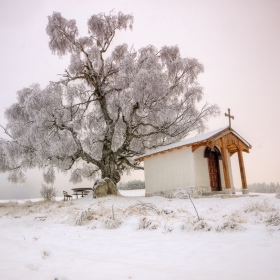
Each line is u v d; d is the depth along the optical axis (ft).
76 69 67.31
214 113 63.98
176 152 55.93
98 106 73.56
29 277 10.46
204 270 10.91
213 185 55.67
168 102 69.21
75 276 10.65
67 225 28.07
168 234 19.54
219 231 18.76
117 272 10.95
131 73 61.31
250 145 59.16
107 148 62.64
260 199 40.81
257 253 12.85
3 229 26.81
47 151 56.03
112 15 74.64
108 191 56.13
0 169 58.39
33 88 58.03
